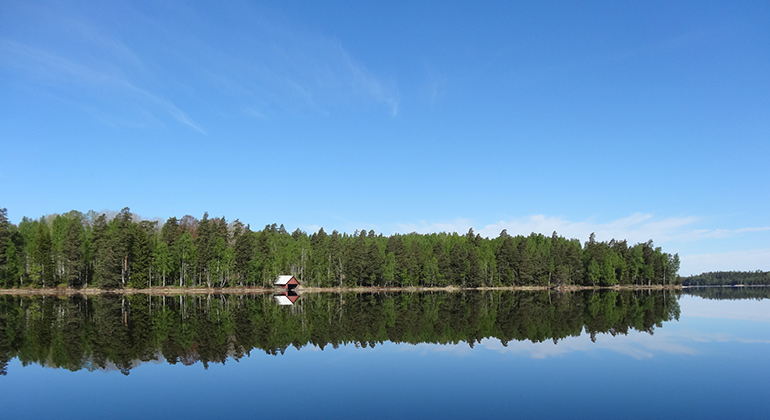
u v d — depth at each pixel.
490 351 31.89
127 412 18.66
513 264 146.88
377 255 134.25
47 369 26.28
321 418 17.78
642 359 28.98
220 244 119.81
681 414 18.42
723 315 57.38
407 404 19.50
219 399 20.33
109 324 46.09
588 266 153.38
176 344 34.44
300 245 141.50
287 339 37.12
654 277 164.00
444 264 140.62
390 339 37.38
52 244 107.81
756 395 21.06
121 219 120.69
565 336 38.91
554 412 18.61
